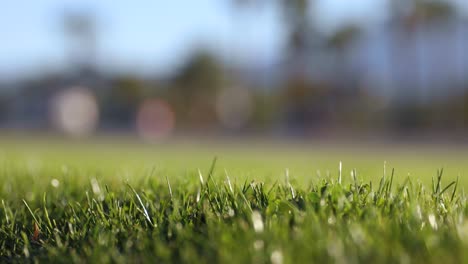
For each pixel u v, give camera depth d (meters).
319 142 36.59
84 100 52.16
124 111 72.06
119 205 2.75
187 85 69.00
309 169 7.94
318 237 1.79
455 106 43.50
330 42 57.06
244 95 60.22
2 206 3.05
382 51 53.56
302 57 58.16
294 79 57.69
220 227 2.08
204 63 68.44
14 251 2.43
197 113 68.19
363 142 36.97
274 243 1.79
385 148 26.81
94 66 77.31
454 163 13.11
